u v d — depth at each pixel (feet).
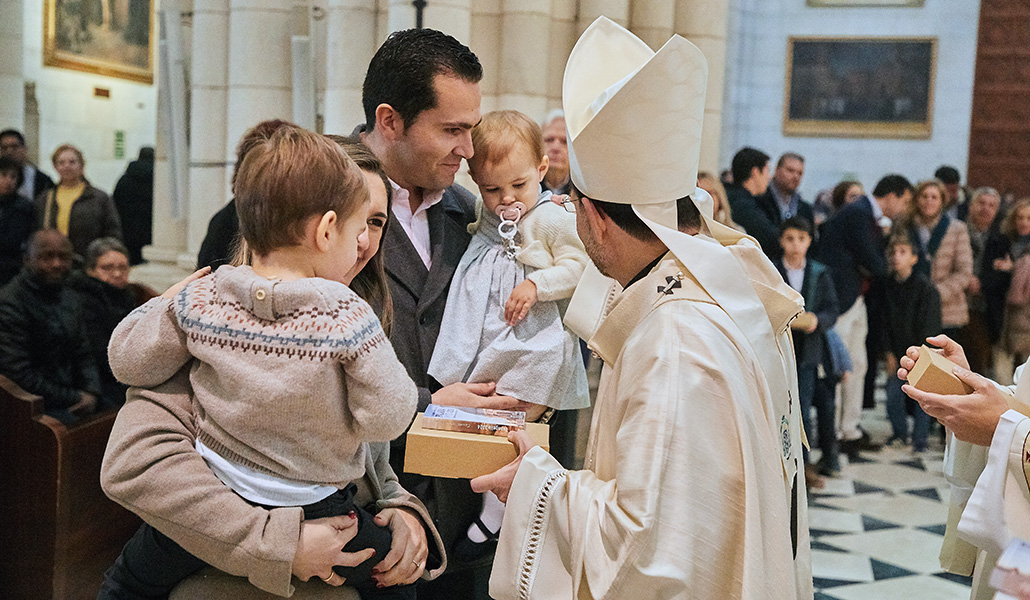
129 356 4.90
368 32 15.31
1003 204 33.86
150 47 34.19
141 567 5.11
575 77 5.58
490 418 5.89
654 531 4.58
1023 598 3.36
